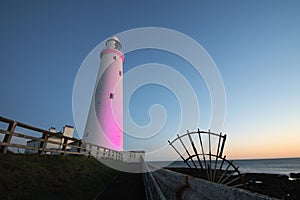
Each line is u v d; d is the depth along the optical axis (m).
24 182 6.14
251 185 24.80
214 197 1.41
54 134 10.66
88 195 6.85
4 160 6.64
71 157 12.42
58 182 7.53
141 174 15.57
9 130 7.34
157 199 3.00
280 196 18.92
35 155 8.98
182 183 2.40
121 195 6.98
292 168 76.69
